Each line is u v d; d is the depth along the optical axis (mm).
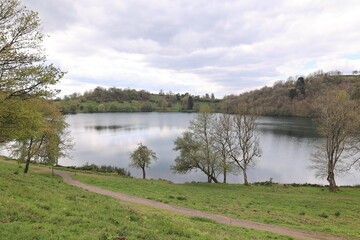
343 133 35625
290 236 15344
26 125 16531
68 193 18266
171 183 41938
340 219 21453
